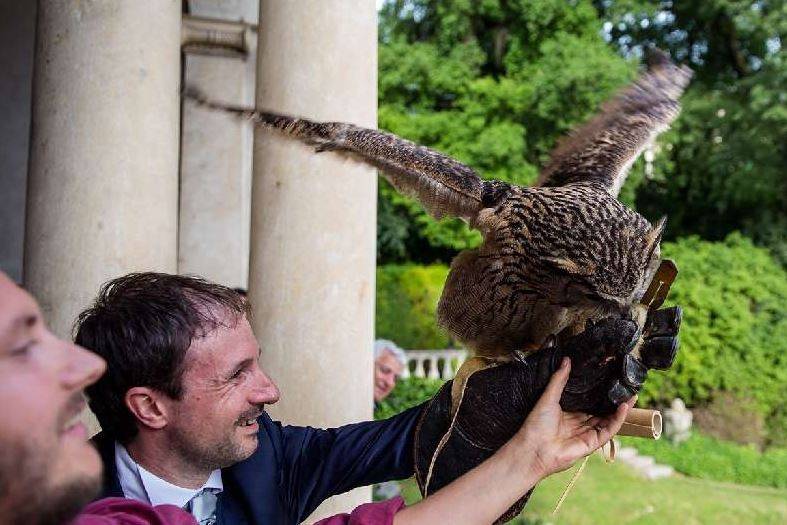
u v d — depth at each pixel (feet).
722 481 42.45
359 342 11.12
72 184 10.41
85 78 10.43
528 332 7.93
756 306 53.31
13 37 24.17
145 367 5.86
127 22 10.53
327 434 7.25
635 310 5.79
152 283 6.21
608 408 5.54
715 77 76.69
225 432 6.06
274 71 11.23
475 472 5.36
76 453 3.34
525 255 7.24
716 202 71.77
